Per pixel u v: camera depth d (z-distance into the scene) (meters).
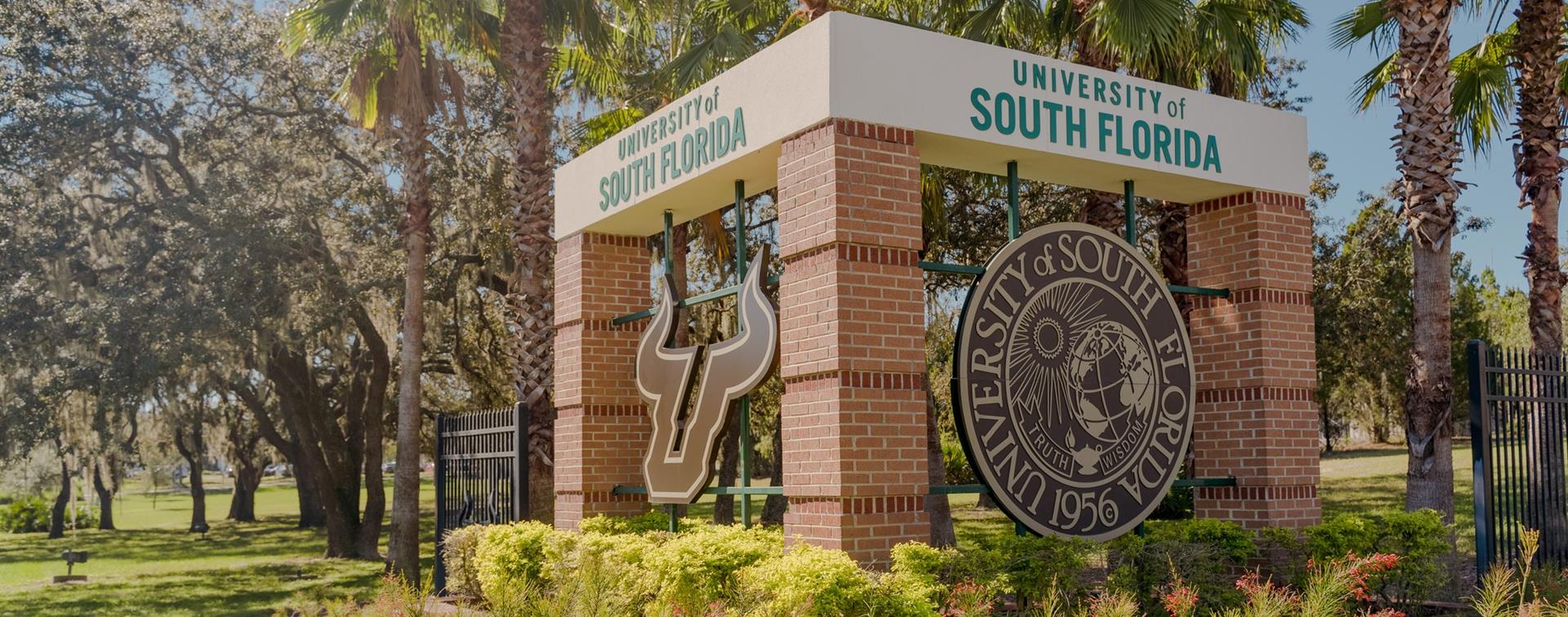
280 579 26.55
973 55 9.98
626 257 13.37
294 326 25.11
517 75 19.53
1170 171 10.95
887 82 9.47
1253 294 11.44
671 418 11.64
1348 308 29.64
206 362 24.12
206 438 33.03
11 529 45.84
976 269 10.08
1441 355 12.95
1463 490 25.56
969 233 23.55
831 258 9.16
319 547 34.72
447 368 32.06
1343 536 10.31
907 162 9.51
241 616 21.36
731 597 8.54
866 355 9.15
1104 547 10.01
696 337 26.34
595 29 20.47
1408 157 13.27
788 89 9.70
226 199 24.23
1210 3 15.56
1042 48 17.64
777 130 9.82
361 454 33.47
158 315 22.75
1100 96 10.66
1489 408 10.80
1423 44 13.21
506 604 6.02
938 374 27.11
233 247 23.59
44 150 23.69
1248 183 11.45
